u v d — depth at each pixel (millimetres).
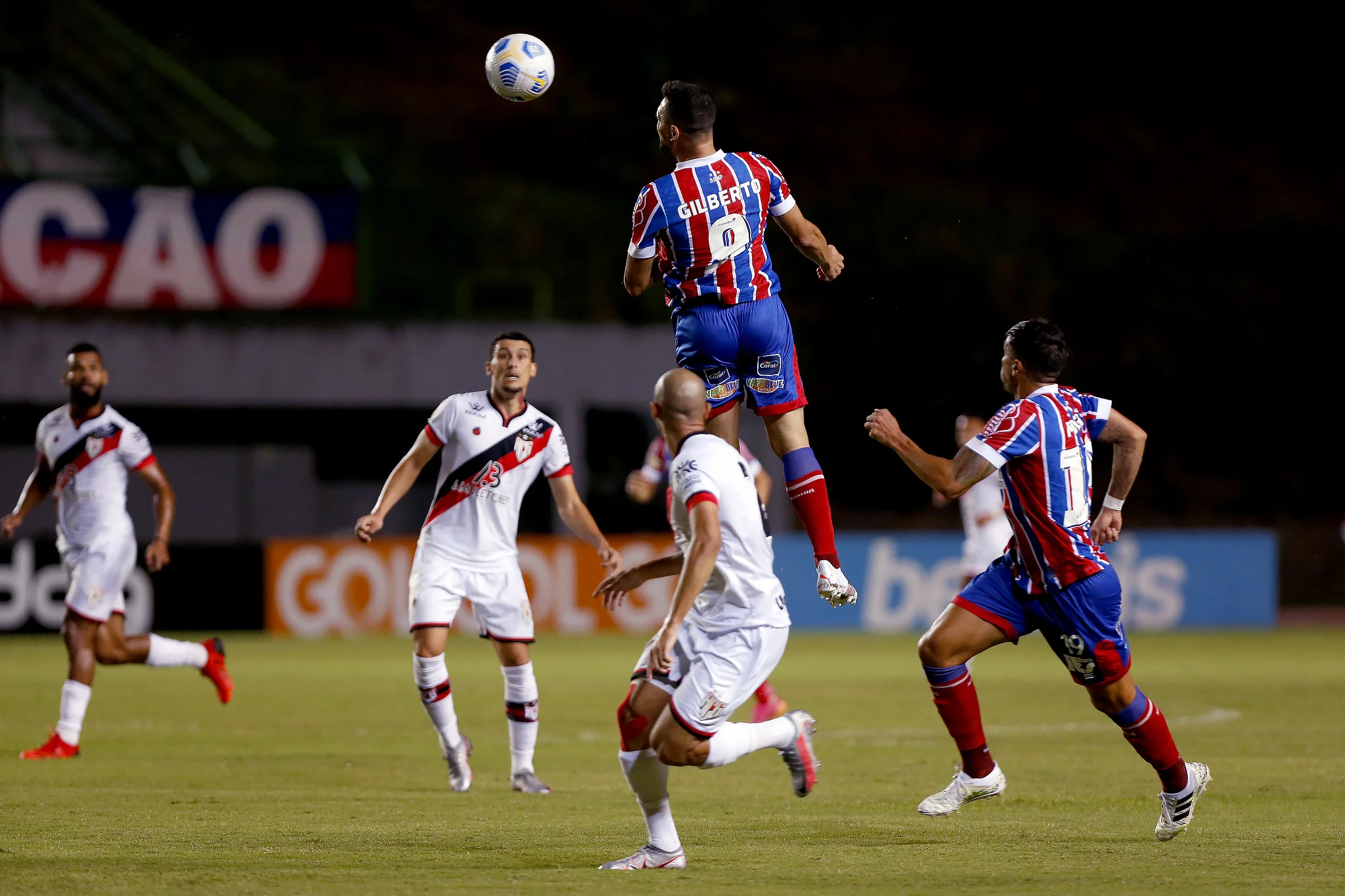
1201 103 155625
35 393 87500
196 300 91688
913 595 83625
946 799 23812
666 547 79688
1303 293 134375
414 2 158250
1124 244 136000
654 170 137750
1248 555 87312
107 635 35156
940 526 117000
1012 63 156500
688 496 19344
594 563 79250
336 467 107812
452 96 145500
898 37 157625
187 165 106250
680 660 20062
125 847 21547
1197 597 86625
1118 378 127312
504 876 19188
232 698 49031
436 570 29250
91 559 34875
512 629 29141
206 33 145375
